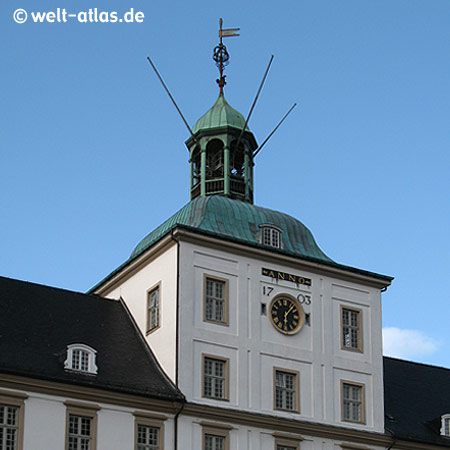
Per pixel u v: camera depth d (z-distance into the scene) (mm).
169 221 72375
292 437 65188
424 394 78875
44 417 57281
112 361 63500
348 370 69812
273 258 69062
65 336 64312
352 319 71688
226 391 64312
